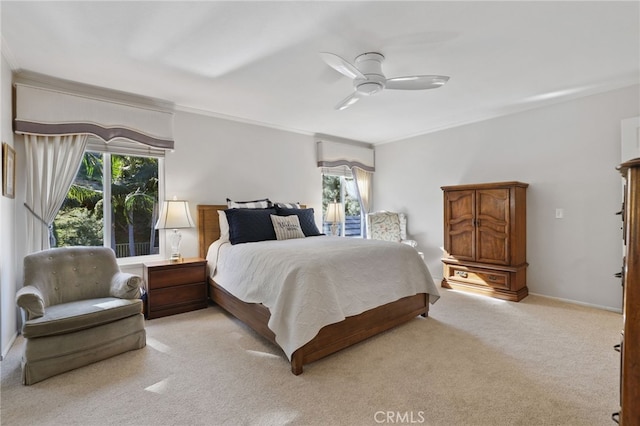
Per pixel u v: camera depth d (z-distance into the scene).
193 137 3.75
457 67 2.68
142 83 2.98
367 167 5.54
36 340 1.94
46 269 2.39
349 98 2.70
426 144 4.91
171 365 2.13
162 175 3.55
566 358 2.20
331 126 4.58
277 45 2.29
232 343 2.49
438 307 3.34
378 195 5.66
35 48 2.31
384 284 2.66
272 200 4.48
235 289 2.81
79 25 2.02
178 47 2.31
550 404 1.70
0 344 2.19
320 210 5.06
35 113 2.69
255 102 3.54
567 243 3.50
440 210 4.74
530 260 3.79
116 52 2.38
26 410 1.66
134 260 3.39
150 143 3.32
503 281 3.63
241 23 2.02
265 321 2.38
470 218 3.93
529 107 3.73
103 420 1.59
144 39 2.20
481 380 1.93
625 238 1.06
